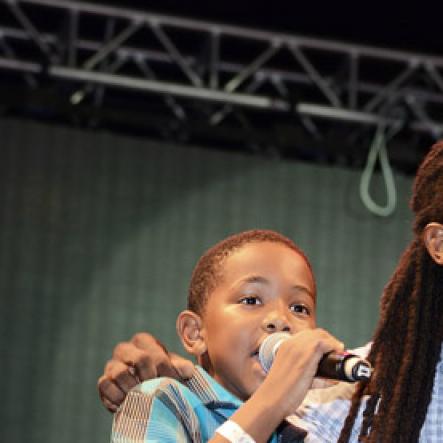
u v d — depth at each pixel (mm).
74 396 8945
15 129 9242
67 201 9242
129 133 9672
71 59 9008
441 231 3221
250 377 2936
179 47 9438
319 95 9695
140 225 9312
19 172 9211
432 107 9633
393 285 3330
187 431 2938
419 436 3107
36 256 9125
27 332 8992
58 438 8867
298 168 9617
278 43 9266
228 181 9508
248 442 2680
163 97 9539
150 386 2986
